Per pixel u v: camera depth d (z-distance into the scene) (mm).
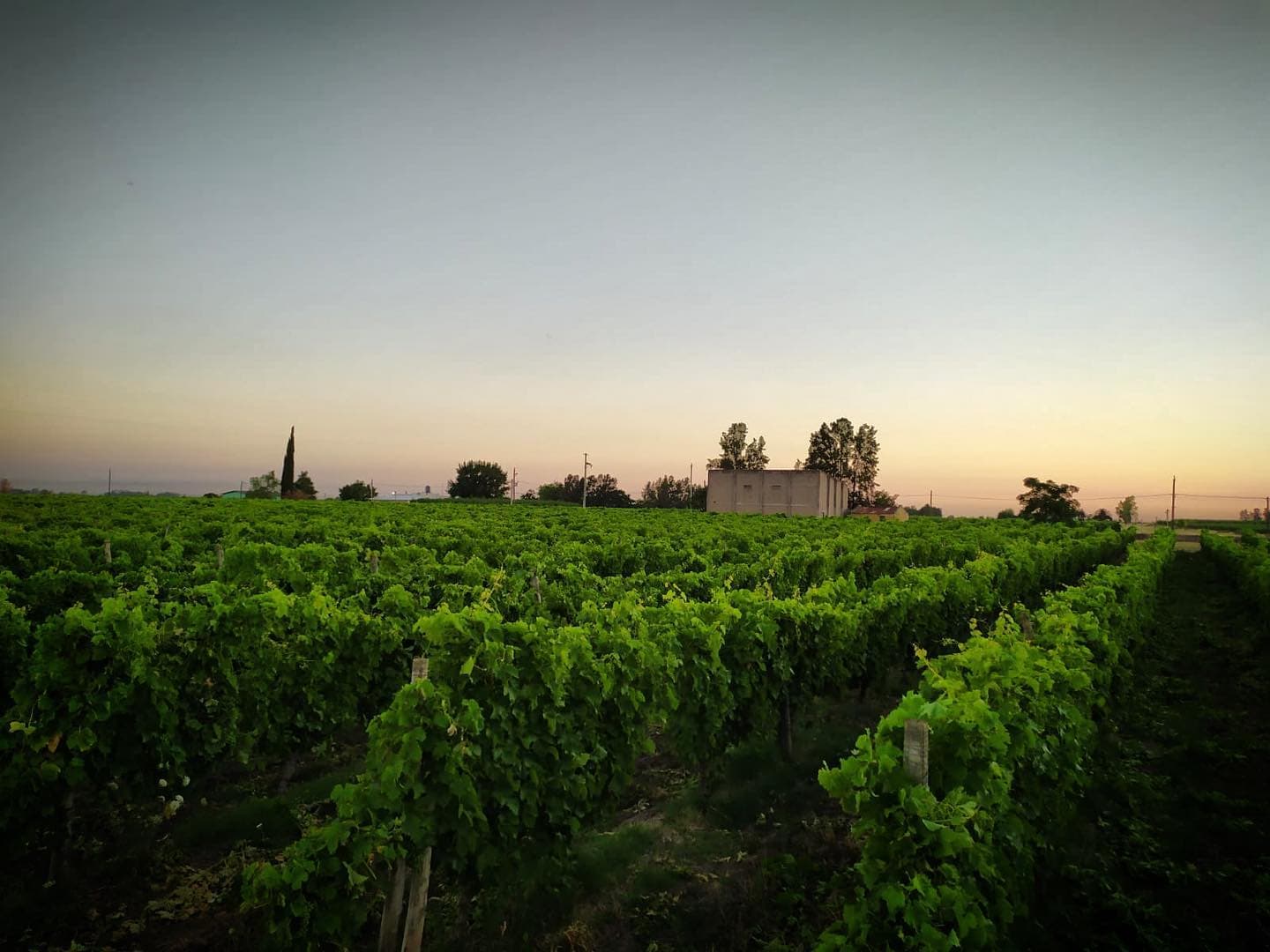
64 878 5914
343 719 8352
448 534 21938
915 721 4391
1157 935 5402
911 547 23016
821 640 9633
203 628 7242
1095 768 8422
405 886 5895
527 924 5570
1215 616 20516
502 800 5562
